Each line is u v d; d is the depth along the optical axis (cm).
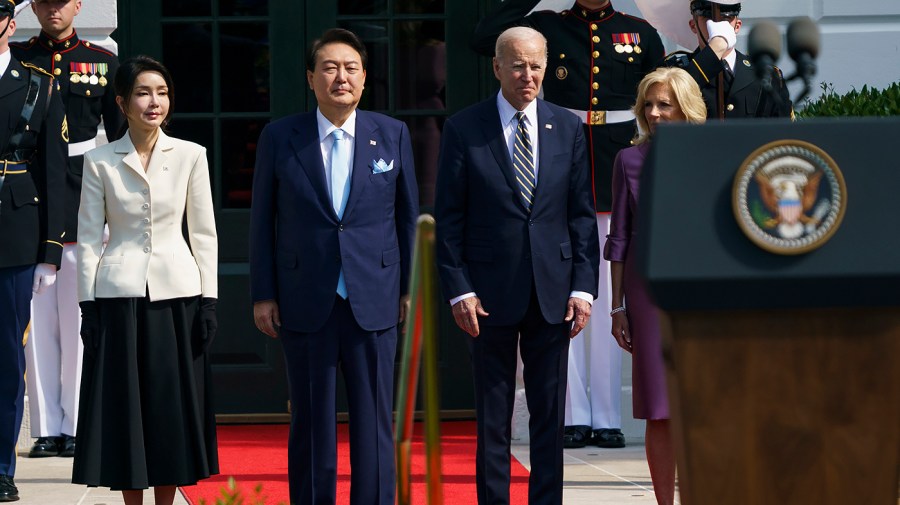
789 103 1459
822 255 378
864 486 389
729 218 378
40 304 1717
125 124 1691
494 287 1159
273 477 1487
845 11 1823
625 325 1156
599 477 1514
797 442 389
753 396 388
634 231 1139
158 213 1186
